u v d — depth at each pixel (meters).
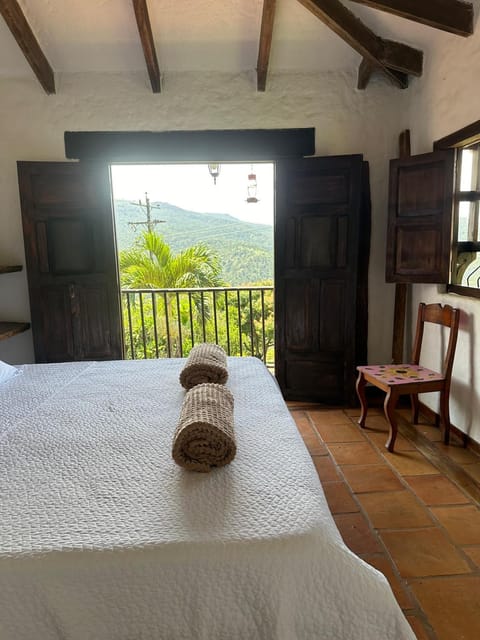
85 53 3.29
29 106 3.42
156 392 1.95
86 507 1.09
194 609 0.94
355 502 2.17
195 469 1.23
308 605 0.97
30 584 0.91
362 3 2.52
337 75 3.47
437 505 2.14
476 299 2.71
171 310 5.55
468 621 1.47
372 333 3.75
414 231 3.15
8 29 3.08
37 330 3.52
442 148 2.97
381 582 1.01
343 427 3.13
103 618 0.92
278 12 3.02
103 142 3.47
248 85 3.46
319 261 3.51
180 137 3.49
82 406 1.80
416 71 3.20
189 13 3.03
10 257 3.58
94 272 3.53
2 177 3.48
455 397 2.91
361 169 3.34
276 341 3.70
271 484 1.17
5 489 1.18
